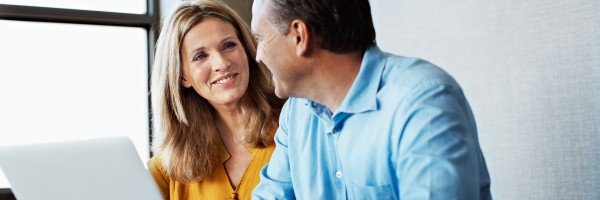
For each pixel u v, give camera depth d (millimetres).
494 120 2141
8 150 1327
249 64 2016
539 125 1983
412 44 2438
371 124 1216
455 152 1066
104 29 2773
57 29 2691
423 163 1073
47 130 2688
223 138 2018
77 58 2732
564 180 1925
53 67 2691
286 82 1238
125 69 2820
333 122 1273
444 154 1064
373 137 1207
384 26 2580
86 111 2756
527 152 2039
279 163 1537
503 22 2068
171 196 2018
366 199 1252
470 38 2188
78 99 2740
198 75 1913
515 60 2041
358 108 1225
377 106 1208
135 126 2848
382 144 1185
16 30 2621
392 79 1200
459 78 2250
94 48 2760
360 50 1227
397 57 1246
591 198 1846
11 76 2623
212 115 2018
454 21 2244
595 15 1794
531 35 1980
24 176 1311
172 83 1966
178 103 1965
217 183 1968
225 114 1990
